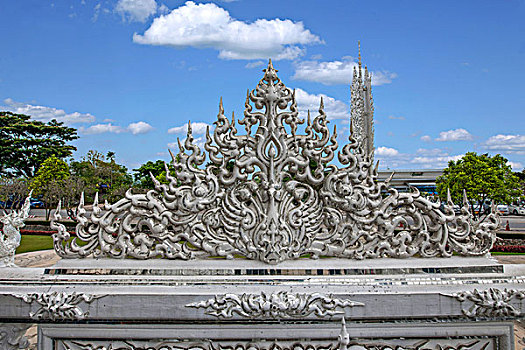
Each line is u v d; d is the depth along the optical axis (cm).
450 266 391
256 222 393
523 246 1373
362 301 367
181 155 396
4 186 2431
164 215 389
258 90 402
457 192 1825
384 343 381
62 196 2384
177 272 380
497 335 384
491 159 1948
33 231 1605
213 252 390
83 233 393
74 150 3975
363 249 397
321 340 377
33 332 581
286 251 389
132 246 393
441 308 371
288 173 402
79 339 381
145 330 375
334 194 397
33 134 3825
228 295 362
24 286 371
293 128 402
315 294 365
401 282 376
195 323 365
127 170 3741
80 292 367
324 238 396
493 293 372
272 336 375
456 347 385
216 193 392
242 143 396
